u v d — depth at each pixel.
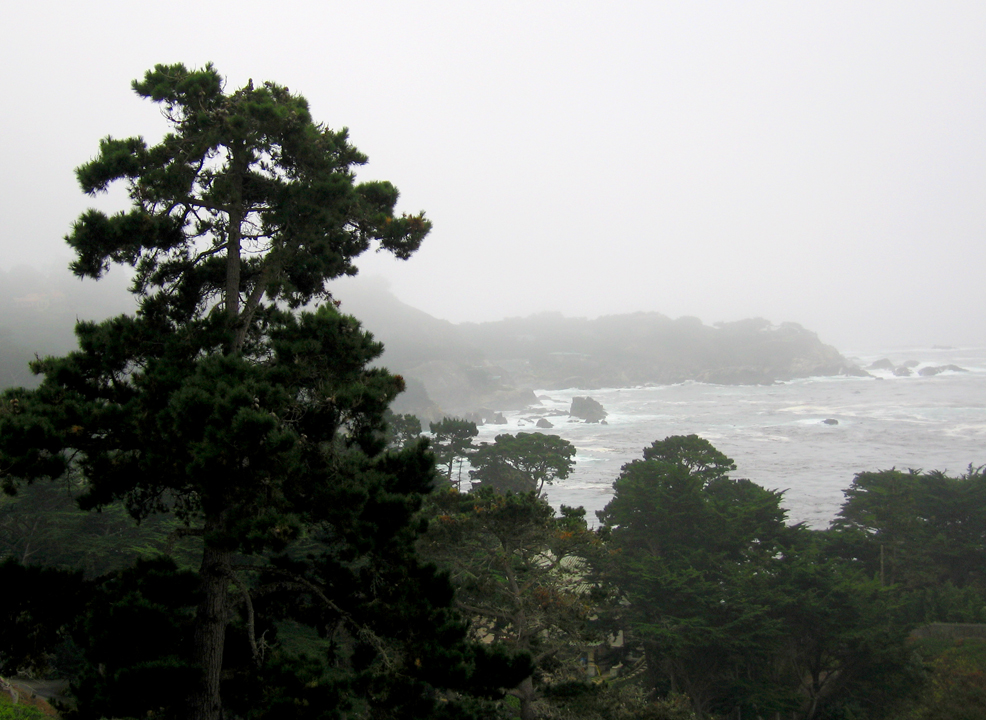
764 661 37.50
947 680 34.44
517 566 23.94
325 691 10.78
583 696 21.77
